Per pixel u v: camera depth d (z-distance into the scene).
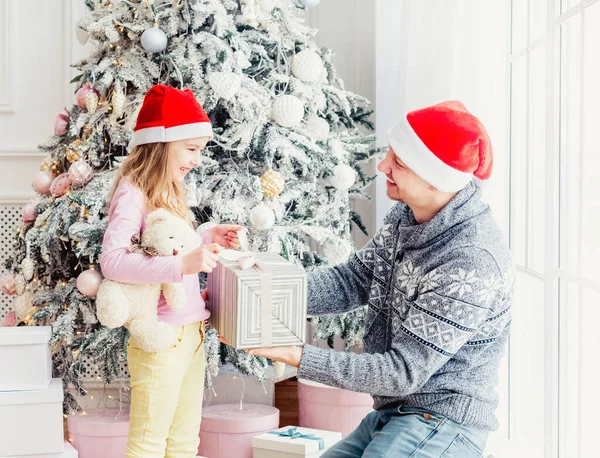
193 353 1.85
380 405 1.66
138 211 1.81
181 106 1.89
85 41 2.63
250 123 2.43
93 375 3.13
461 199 1.58
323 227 2.62
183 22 2.46
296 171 2.73
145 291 1.76
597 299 1.86
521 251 2.48
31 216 2.62
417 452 1.49
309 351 1.49
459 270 1.50
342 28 3.28
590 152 1.92
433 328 1.48
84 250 2.35
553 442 1.99
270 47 2.69
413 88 2.53
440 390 1.55
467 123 1.55
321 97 2.62
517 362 2.49
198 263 1.64
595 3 1.84
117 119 2.53
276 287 1.48
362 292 1.82
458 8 2.38
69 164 2.70
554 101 1.99
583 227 1.93
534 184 2.37
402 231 1.64
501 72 2.37
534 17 2.34
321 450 2.28
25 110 3.29
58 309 2.44
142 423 1.79
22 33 3.28
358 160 2.92
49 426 2.28
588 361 1.92
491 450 2.37
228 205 2.38
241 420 2.45
